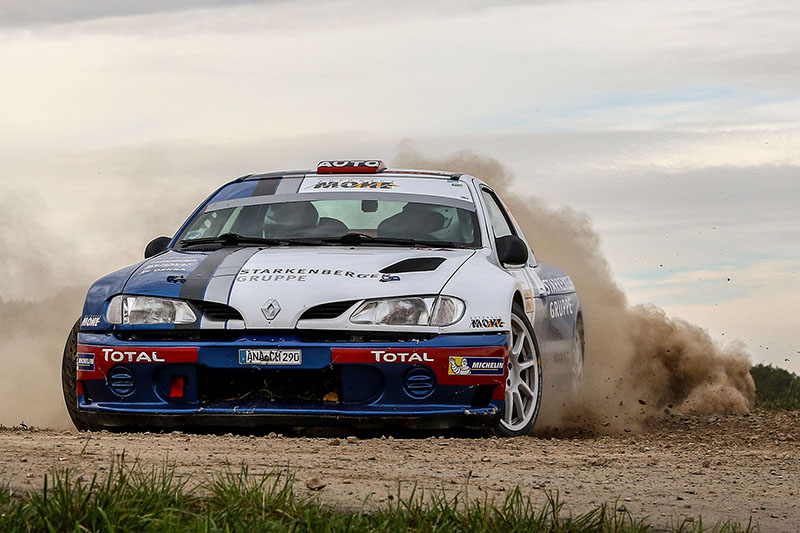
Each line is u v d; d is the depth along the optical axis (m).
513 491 9.50
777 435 18.39
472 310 13.93
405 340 13.66
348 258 14.66
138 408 14.02
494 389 13.84
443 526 7.89
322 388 13.62
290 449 11.73
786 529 8.60
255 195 17.52
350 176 17.95
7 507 7.86
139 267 15.19
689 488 10.16
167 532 7.41
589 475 10.75
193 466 10.17
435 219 16.72
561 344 19.09
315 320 13.62
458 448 12.50
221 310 13.90
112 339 14.19
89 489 8.39
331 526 7.83
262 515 7.95
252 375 13.71
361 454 11.55
